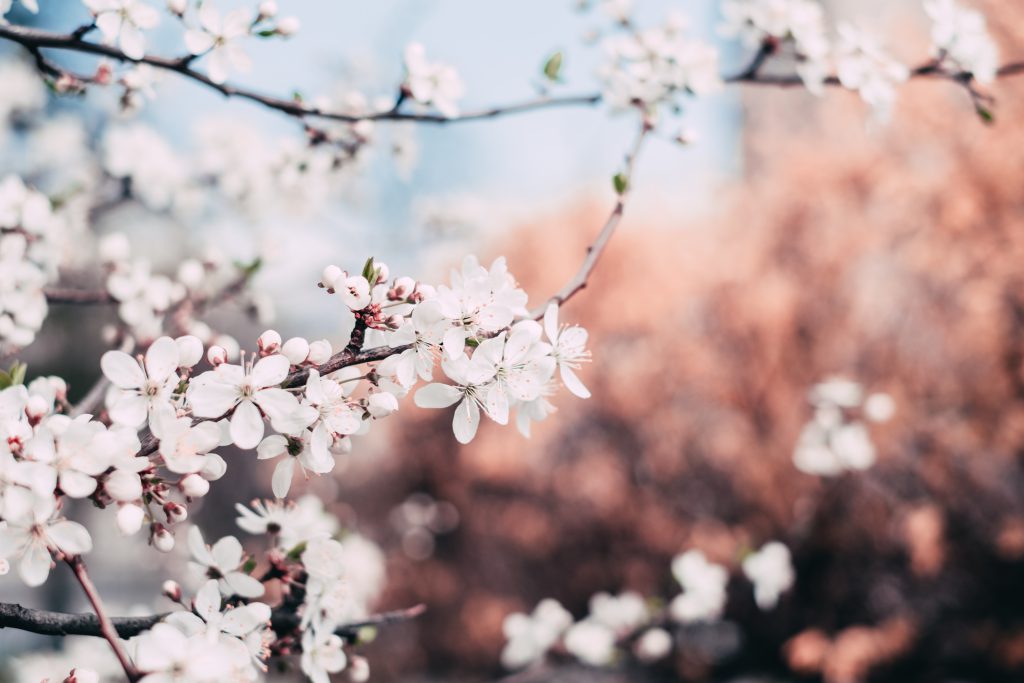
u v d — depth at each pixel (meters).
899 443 6.28
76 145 3.70
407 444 8.56
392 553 8.42
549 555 7.93
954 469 6.18
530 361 1.40
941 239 6.11
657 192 8.68
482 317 1.37
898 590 6.45
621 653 4.32
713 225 8.08
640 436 7.64
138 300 2.48
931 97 6.39
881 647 6.04
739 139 10.29
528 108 2.28
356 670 1.84
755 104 9.94
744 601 6.79
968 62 2.33
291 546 1.67
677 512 7.47
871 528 6.45
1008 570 6.04
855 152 7.04
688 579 4.38
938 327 6.37
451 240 4.38
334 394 1.31
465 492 8.28
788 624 6.63
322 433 1.30
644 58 2.30
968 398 6.13
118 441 1.19
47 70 1.89
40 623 1.32
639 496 7.59
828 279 6.86
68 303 2.44
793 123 9.49
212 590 1.41
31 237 2.20
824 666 6.16
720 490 7.34
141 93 2.13
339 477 8.71
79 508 4.57
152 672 1.12
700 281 7.49
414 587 8.30
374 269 1.37
